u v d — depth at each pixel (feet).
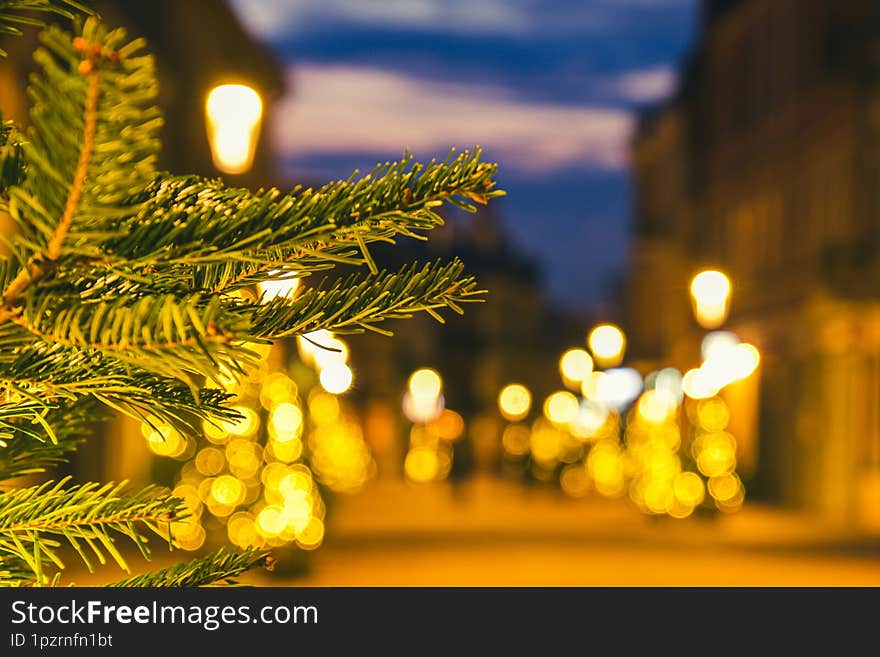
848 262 119.03
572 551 88.58
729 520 119.85
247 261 5.98
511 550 89.25
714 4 171.12
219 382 5.39
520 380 384.27
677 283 197.67
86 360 6.61
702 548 91.76
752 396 156.15
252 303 6.72
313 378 78.74
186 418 6.87
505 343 375.66
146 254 5.63
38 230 5.23
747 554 86.84
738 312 163.02
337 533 102.17
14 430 7.59
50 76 4.61
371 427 268.21
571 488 166.20
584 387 185.06
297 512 64.75
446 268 6.64
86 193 4.92
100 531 6.77
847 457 121.19
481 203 5.89
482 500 165.48
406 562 79.10
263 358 6.60
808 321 132.57
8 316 5.52
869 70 119.85
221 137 32.09
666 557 84.28
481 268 370.73
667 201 210.38
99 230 5.42
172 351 5.28
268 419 67.51
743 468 148.97
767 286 149.79
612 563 79.87
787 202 143.33
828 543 97.76
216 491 64.23
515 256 388.37
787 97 143.64
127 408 6.60
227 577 7.77
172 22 115.44
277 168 147.23
